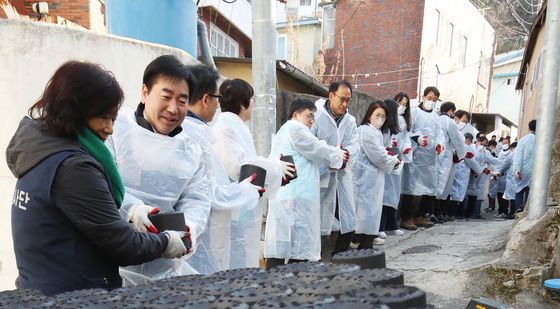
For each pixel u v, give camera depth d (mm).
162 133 2135
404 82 19297
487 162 11094
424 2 18891
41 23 3684
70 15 7383
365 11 20188
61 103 1551
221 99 3258
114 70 3994
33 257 1552
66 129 1573
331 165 4246
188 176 2158
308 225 4109
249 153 3170
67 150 1563
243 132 3184
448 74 21672
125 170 2047
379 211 5191
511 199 9391
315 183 4184
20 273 1605
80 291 1213
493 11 26312
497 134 20734
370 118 5242
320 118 4641
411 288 911
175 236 1815
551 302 3496
